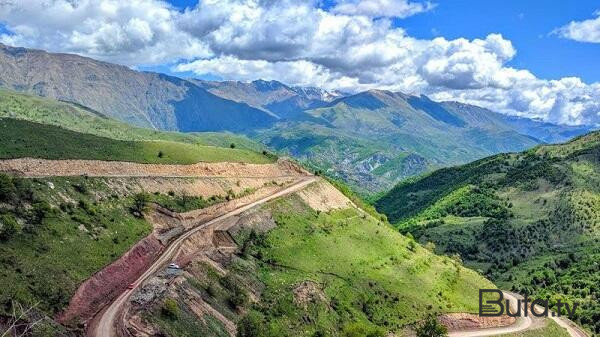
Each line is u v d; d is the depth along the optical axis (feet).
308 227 609.42
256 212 579.48
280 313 425.69
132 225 438.81
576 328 655.35
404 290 562.66
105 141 622.95
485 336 553.64
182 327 327.67
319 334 424.46
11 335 242.78
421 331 480.64
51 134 565.94
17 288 281.54
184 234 476.95
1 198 355.97
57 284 309.01
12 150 463.01
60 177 440.86
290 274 491.31
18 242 324.19
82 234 376.89
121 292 346.54
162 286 355.56
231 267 446.19
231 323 374.43
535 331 592.60
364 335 444.55
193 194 571.28
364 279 547.90
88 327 293.64
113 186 482.69
